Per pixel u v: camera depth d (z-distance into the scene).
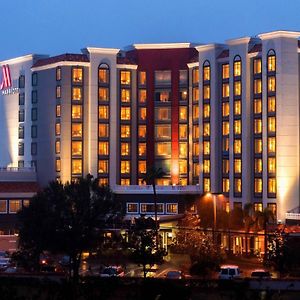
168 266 128.75
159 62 179.00
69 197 108.56
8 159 192.88
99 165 173.75
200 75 169.75
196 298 91.19
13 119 191.00
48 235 107.56
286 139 152.88
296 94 153.88
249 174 158.00
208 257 118.81
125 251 120.25
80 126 173.62
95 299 90.75
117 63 177.00
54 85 175.88
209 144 167.25
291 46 153.62
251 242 146.38
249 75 158.75
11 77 192.00
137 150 178.75
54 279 98.94
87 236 107.31
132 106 178.50
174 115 178.00
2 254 144.38
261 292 89.19
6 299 88.19
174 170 177.50
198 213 157.62
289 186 152.75
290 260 110.94
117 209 111.31
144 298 89.50
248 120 158.38
